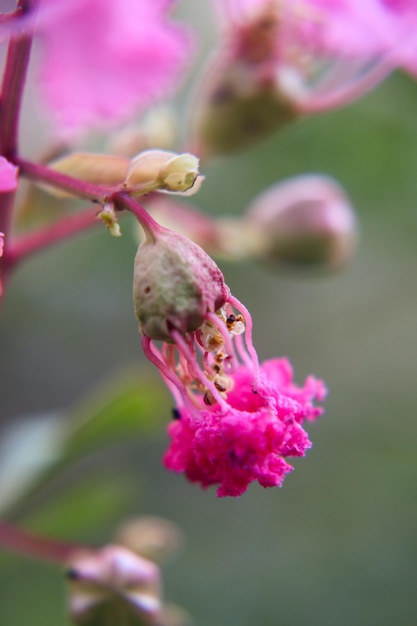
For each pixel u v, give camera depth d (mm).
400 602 353
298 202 247
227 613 371
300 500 379
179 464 154
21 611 335
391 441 376
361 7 208
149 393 229
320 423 384
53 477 239
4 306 384
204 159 223
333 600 358
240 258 247
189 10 310
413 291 378
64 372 412
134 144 220
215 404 151
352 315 389
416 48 214
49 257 375
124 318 396
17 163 161
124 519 347
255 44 216
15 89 161
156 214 234
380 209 325
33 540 218
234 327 150
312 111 219
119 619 205
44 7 176
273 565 374
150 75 219
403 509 364
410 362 382
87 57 214
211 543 389
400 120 297
